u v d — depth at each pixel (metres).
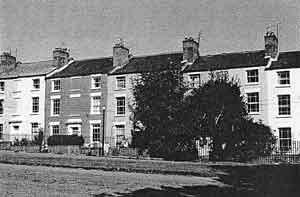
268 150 35.69
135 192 15.22
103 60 55.44
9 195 13.24
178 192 16.17
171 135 33.28
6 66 59.34
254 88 44.62
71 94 52.50
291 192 18.28
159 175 21.16
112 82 50.44
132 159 32.84
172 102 33.22
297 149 40.50
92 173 20.25
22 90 55.81
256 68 44.81
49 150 45.28
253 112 44.34
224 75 37.25
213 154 34.16
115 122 49.44
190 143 33.84
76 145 46.38
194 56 48.91
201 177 21.36
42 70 56.72
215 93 33.81
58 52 56.12
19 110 55.62
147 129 33.75
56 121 52.81
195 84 44.97
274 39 45.56
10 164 23.11
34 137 51.62
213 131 33.25
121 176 19.59
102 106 50.50
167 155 33.78
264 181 20.78
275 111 43.50
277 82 43.88
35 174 18.34
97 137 50.44
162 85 33.62
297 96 42.81
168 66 34.81
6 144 48.41
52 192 14.13
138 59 53.09
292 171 24.22
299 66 43.09
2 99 56.97
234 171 24.11
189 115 33.16
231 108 34.06
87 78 52.00
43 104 54.25
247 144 34.31
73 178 17.75
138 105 34.16
